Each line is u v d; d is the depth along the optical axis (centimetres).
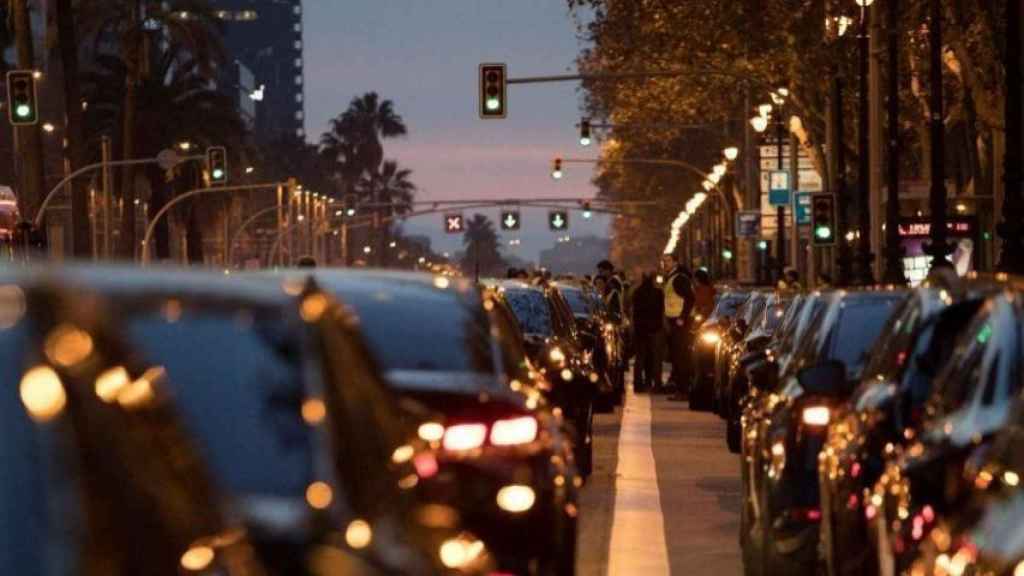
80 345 610
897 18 7794
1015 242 5522
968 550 1176
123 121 15675
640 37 11850
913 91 11169
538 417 1903
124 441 611
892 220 7694
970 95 10412
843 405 2031
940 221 6800
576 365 3672
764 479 2211
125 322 732
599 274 9406
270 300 850
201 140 15912
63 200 19475
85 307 638
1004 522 1127
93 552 582
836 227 9900
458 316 1988
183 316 793
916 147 13712
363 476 881
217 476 754
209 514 652
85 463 593
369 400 977
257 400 795
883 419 1714
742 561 2725
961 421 1370
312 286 916
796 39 10612
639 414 6206
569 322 4750
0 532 579
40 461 588
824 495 1952
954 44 8675
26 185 10481
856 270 9925
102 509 592
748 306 5647
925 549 1341
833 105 10544
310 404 817
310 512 770
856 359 2356
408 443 1090
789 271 7725
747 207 15212
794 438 2127
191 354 783
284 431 796
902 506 1449
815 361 2395
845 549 1777
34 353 603
